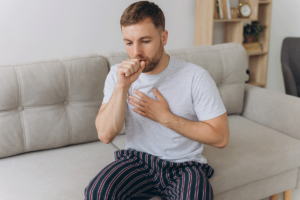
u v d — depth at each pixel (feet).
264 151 4.82
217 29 10.19
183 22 9.53
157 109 3.68
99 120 3.82
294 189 6.19
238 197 4.64
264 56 10.53
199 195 3.39
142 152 3.92
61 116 4.92
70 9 7.66
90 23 8.04
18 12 7.03
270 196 5.43
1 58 7.10
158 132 3.85
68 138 4.99
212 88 3.69
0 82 4.49
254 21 10.44
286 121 5.55
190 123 3.66
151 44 3.39
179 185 3.57
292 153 4.91
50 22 7.48
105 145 5.18
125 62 3.41
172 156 3.89
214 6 9.11
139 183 3.77
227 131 3.69
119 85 3.49
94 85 5.10
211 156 4.62
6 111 4.59
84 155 4.77
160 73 3.74
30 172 4.23
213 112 3.64
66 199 3.67
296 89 8.83
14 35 7.11
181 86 3.75
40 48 7.52
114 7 8.28
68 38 7.83
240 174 4.41
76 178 4.10
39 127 4.75
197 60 5.89
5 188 3.85
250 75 11.17
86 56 5.16
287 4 10.44
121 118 3.65
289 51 9.23
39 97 4.73
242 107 6.50
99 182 3.52
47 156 4.73
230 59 6.15
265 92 6.17
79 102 5.08
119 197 3.53
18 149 4.67
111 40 8.48
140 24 3.29
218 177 4.20
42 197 3.68
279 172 4.87
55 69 4.84
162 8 9.04
